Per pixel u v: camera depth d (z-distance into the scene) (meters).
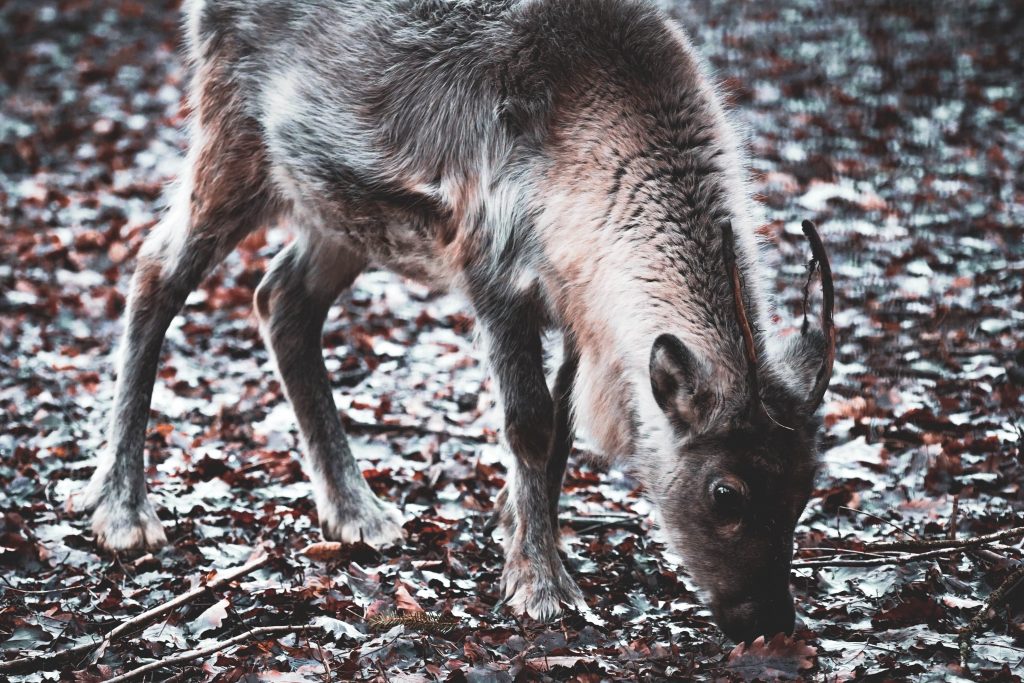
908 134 18.50
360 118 9.16
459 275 8.81
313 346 10.16
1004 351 11.73
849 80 21.11
